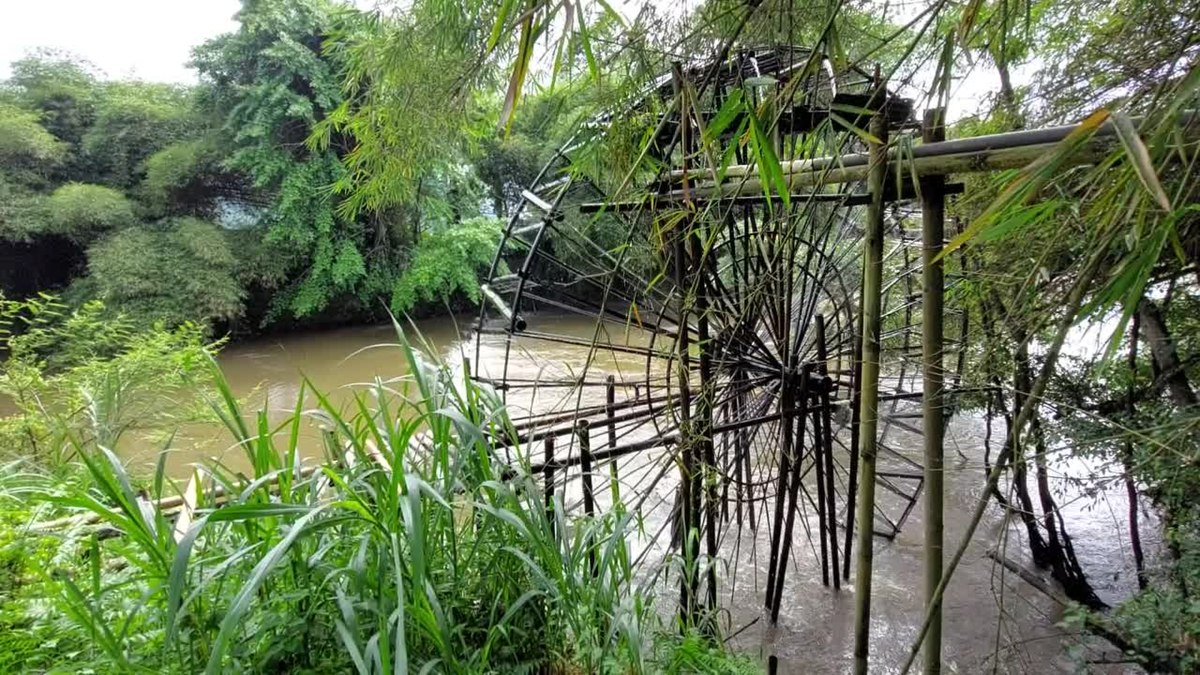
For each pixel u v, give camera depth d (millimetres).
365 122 3748
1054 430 2709
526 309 14836
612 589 1916
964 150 1616
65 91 13359
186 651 1481
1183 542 2535
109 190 12414
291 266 13922
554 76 2021
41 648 1564
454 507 1818
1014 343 2465
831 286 5121
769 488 5613
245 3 12477
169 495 3889
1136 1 1724
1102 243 1046
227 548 1651
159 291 11320
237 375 11055
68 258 13047
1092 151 1224
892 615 4055
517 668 1700
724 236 4004
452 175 12906
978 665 3492
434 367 2051
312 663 1513
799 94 2043
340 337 14398
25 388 4695
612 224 6949
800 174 2172
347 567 1496
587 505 3230
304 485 1723
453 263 14289
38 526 2131
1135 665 2947
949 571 1566
